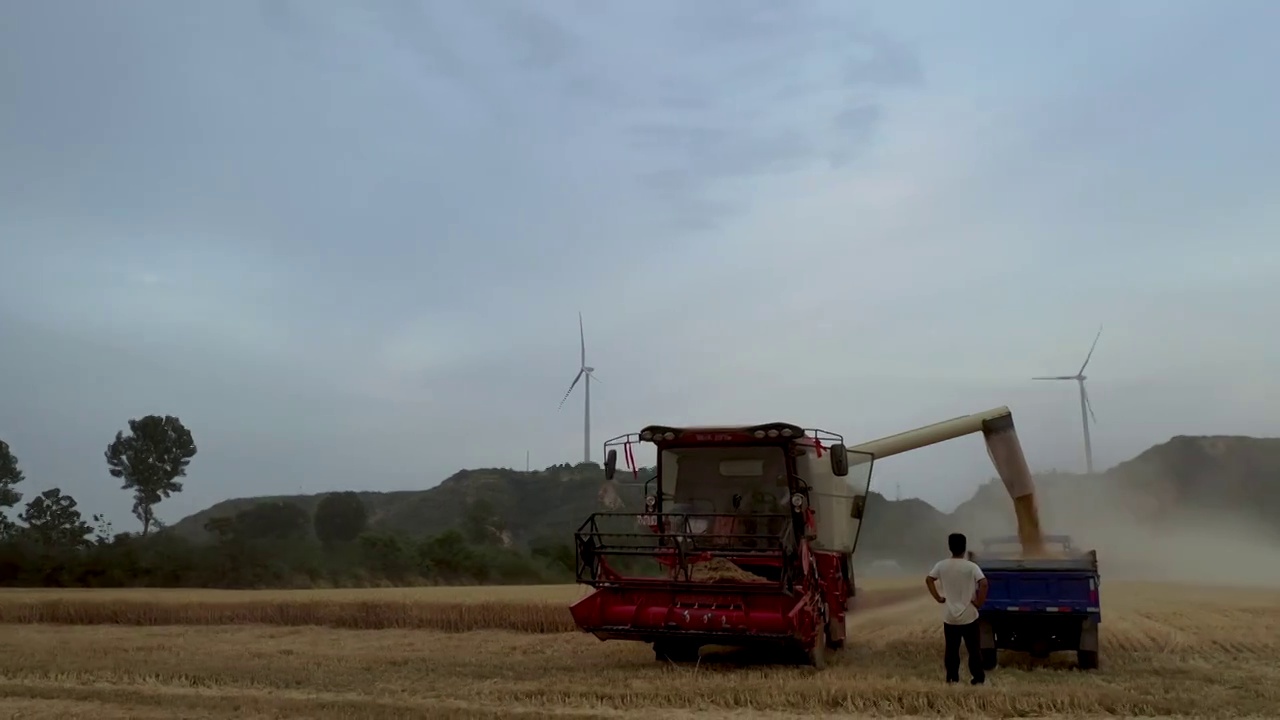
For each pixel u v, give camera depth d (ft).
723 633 42.01
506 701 34.60
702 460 49.37
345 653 53.16
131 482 265.95
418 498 400.06
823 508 49.55
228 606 76.89
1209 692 35.35
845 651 50.72
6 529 206.39
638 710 32.78
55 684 39.27
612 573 45.06
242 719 31.19
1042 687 35.76
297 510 289.74
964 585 38.19
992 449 61.46
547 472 403.95
